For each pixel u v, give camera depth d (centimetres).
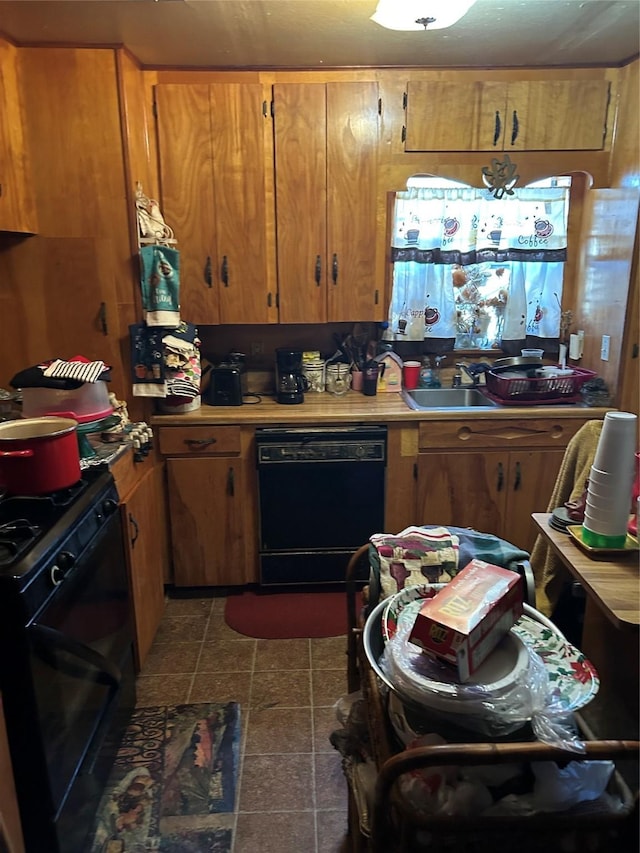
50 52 239
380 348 324
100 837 173
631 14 215
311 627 272
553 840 111
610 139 282
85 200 251
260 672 244
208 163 275
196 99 269
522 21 221
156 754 202
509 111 277
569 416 278
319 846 170
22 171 242
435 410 279
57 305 257
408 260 307
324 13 210
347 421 277
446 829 106
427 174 283
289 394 295
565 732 109
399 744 120
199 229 281
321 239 285
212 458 281
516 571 154
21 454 162
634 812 110
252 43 240
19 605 131
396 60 264
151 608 250
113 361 263
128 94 248
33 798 140
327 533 290
